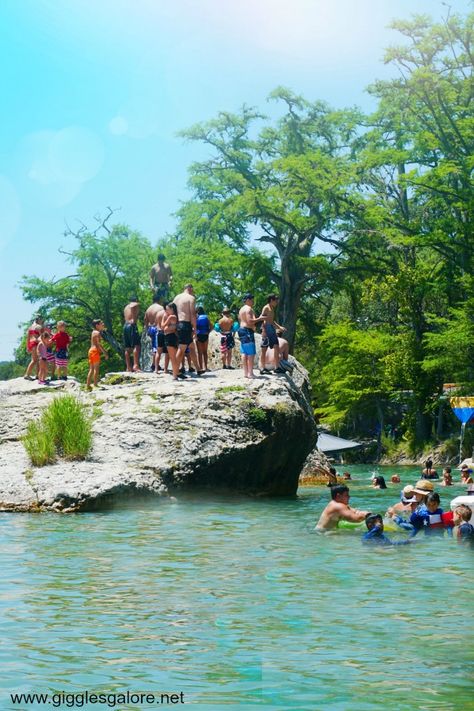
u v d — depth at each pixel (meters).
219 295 67.88
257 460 20.88
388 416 67.00
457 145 58.16
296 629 7.52
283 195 63.91
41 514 16.62
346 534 13.84
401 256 65.88
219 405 21.12
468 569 10.56
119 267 68.44
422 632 7.40
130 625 7.70
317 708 5.54
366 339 59.62
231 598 8.85
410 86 53.78
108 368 71.00
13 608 8.39
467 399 40.12
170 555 11.70
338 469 47.25
